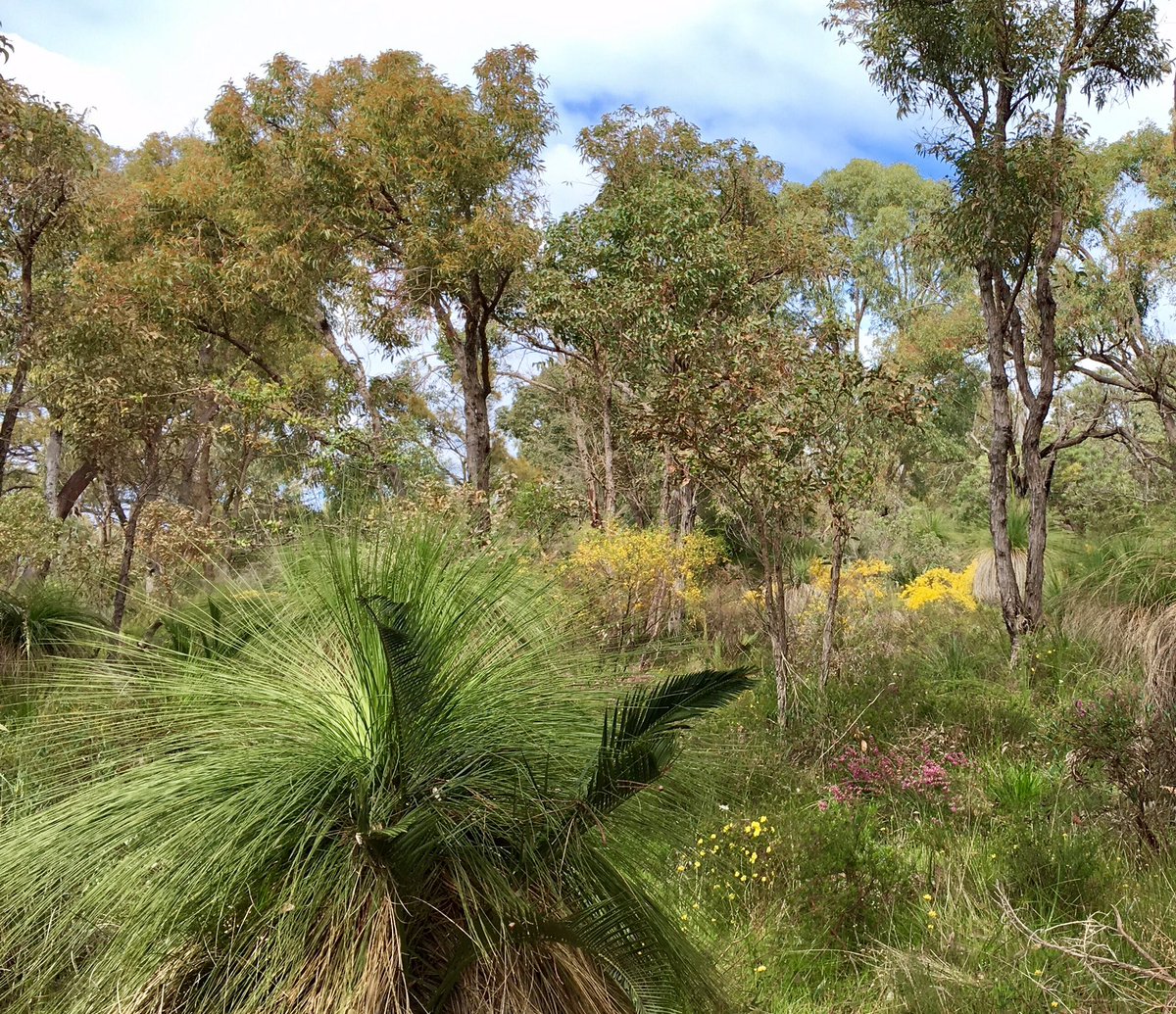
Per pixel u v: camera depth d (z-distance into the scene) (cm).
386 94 1335
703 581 1047
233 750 235
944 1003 318
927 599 1127
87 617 593
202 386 1316
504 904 226
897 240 2933
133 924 217
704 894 363
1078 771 480
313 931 215
